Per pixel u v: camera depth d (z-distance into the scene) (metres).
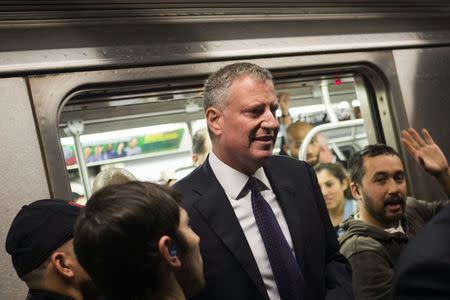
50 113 1.90
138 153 2.73
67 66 1.93
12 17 1.86
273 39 2.38
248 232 1.50
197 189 1.53
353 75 2.70
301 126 3.17
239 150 1.45
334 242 1.63
